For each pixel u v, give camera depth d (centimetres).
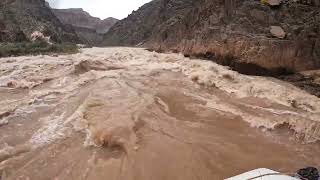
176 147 714
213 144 745
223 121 891
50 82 1259
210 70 1397
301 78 1311
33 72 1403
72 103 987
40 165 660
